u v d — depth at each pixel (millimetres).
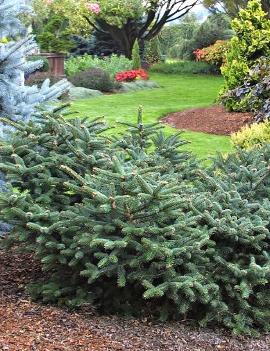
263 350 3863
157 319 4047
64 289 4098
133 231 3771
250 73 11844
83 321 3822
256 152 5285
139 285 4117
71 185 3957
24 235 4016
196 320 4098
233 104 12273
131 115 13172
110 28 25922
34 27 21875
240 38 12914
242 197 4734
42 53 18750
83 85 17953
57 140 4473
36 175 4371
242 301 4070
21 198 4016
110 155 4480
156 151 5094
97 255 3785
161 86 20391
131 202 3777
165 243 3822
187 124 12086
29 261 4816
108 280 4184
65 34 19531
